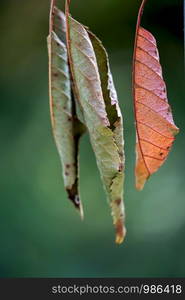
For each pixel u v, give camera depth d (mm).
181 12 1395
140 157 415
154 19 1414
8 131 1373
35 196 1312
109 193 406
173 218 1231
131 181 1242
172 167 1249
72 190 423
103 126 397
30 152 1343
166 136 411
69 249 1275
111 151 399
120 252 1247
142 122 411
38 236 1291
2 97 1418
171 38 1399
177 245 1228
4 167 1342
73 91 413
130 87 1354
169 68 1382
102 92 405
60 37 420
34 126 1364
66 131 419
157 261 1229
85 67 398
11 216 1308
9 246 1291
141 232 1238
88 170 1284
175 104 1329
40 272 1270
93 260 1262
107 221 1267
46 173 1318
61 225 1286
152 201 1237
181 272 1219
